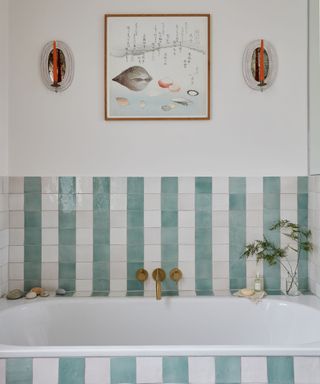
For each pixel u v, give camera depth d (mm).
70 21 2207
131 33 2209
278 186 2232
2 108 2139
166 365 1453
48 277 2209
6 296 2115
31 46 2207
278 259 2229
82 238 2219
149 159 2223
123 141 2221
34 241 2209
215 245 2230
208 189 2229
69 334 2072
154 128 2219
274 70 2215
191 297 2139
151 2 2211
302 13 2219
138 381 1449
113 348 1470
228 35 2219
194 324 2113
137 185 2221
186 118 2213
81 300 2102
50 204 2213
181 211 2229
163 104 2215
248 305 2111
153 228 2229
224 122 2227
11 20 2205
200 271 2227
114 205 2221
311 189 2182
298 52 2227
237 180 2230
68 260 2215
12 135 2205
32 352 1455
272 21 2221
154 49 2209
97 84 2215
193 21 2209
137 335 2104
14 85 2205
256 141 2232
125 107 2211
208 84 2205
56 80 2145
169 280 2217
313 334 1902
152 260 2221
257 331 2084
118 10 2213
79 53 2209
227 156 2230
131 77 2209
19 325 1950
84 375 1450
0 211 2104
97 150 2221
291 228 2221
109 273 2221
